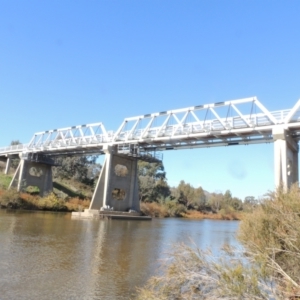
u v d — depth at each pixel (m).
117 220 43.06
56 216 40.62
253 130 35.88
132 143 47.91
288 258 6.23
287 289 5.02
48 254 14.29
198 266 6.45
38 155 66.62
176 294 6.45
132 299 8.56
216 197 110.38
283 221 6.57
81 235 22.02
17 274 10.62
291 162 36.03
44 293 8.88
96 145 51.78
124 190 53.78
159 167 105.44
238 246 7.87
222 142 41.47
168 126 44.69
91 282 10.21
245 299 5.17
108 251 16.16
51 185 68.88
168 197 91.19
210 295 5.75
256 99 36.12
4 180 70.00
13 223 26.66
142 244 19.47
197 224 48.00
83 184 90.62
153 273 11.69
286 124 32.88
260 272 5.46
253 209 8.91
